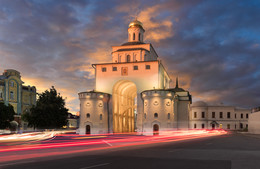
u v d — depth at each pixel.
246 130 72.12
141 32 61.56
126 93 63.12
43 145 22.14
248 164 11.12
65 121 58.41
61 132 54.84
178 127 54.62
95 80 54.59
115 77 53.66
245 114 83.62
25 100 63.16
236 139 31.80
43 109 53.53
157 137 38.03
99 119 49.50
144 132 46.28
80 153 15.49
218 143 24.34
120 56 56.72
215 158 13.12
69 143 24.77
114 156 13.89
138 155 14.36
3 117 45.84
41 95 58.19
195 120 84.94
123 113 59.59
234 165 10.85
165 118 45.84
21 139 32.50
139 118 50.25
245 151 16.70
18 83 60.34
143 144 23.33
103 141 27.84
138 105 51.06
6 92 56.34
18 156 14.00
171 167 10.31
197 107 85.38
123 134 48.72
